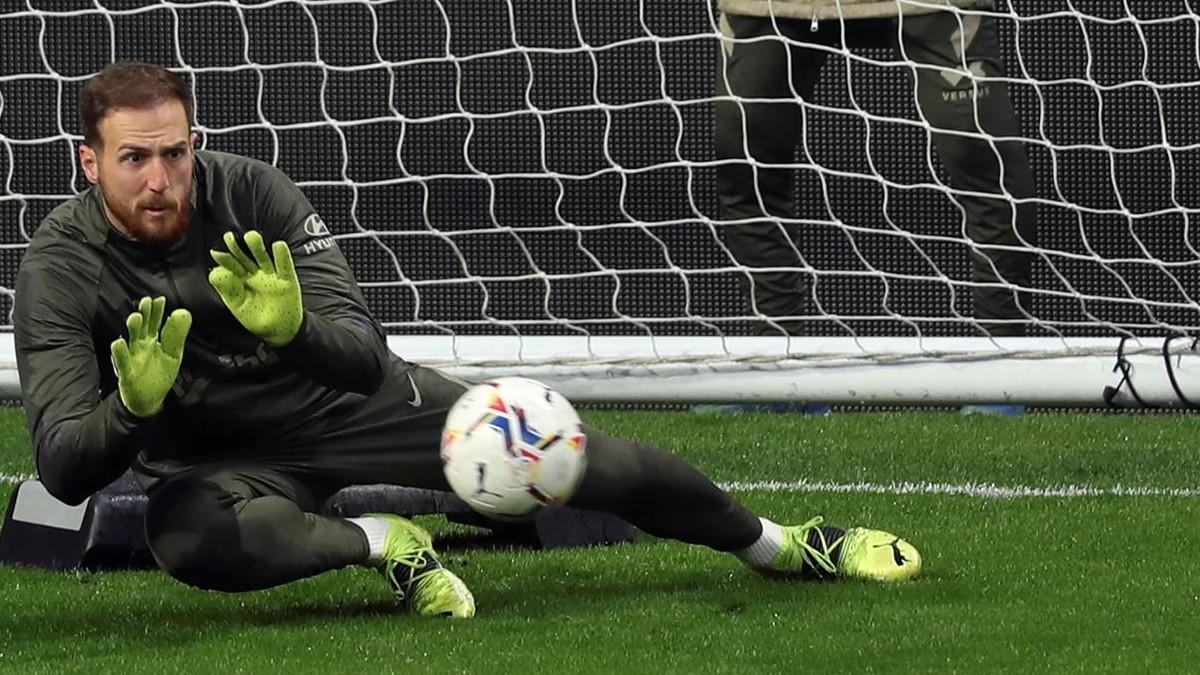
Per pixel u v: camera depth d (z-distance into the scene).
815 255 25.28
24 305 11.05
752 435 19.89
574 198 25.64
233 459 11.77
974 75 20.34
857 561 12.56
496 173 25.69
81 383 10.87
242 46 25.73
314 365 10.65
